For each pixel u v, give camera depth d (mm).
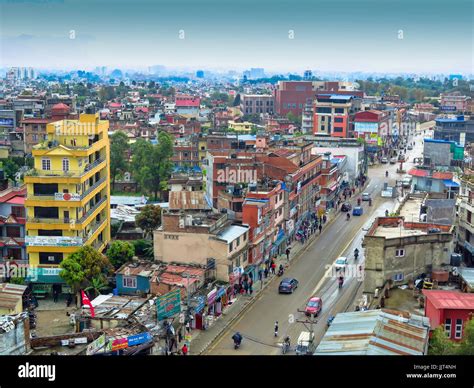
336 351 47938
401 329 52125
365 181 166125
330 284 87500
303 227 115062
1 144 162750
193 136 175000
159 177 147000
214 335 70188
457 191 112375
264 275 91250
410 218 88250
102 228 95125
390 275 71125
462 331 57531
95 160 94562
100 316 63750
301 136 176125
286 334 70500
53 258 83000
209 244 80000
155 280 73875
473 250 89750
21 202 86000
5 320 51938
